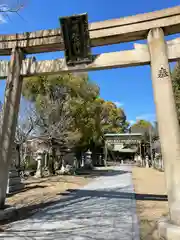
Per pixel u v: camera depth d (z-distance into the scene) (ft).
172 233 11.30
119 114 153.28
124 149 147.74
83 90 54.24
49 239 11.94
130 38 16.88
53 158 56.34
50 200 24.36
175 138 13.42
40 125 48.60
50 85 51.85
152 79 15.11
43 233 13.01
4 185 16.52
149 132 97.14
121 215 17.43
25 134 43.34
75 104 52.13
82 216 17.21
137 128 144.97
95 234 12.82
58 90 52.90
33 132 49.19
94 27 16.65
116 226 14.47
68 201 23.61
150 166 98.68
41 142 55.77
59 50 18.83
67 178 46.65
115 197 25.50
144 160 111.14
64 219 16.34
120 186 34.78
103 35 16.49
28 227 14.25
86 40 16.66
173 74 35.58
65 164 60.75
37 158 50.90
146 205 21.02
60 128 48.47
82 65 17.13
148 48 15.85
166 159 13.42
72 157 69.00
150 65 15.87
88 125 54.70
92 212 18.54
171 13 15.16
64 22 16.30
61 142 53.01
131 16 16.12
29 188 32.89
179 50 15.08
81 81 54.19
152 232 13.20
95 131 60.59
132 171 71.61
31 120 44.34
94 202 22.81
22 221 15.74
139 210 19.01
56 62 17.76
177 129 13.60
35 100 52.24
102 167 101.65
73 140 52.13
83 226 14.49
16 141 40.37
